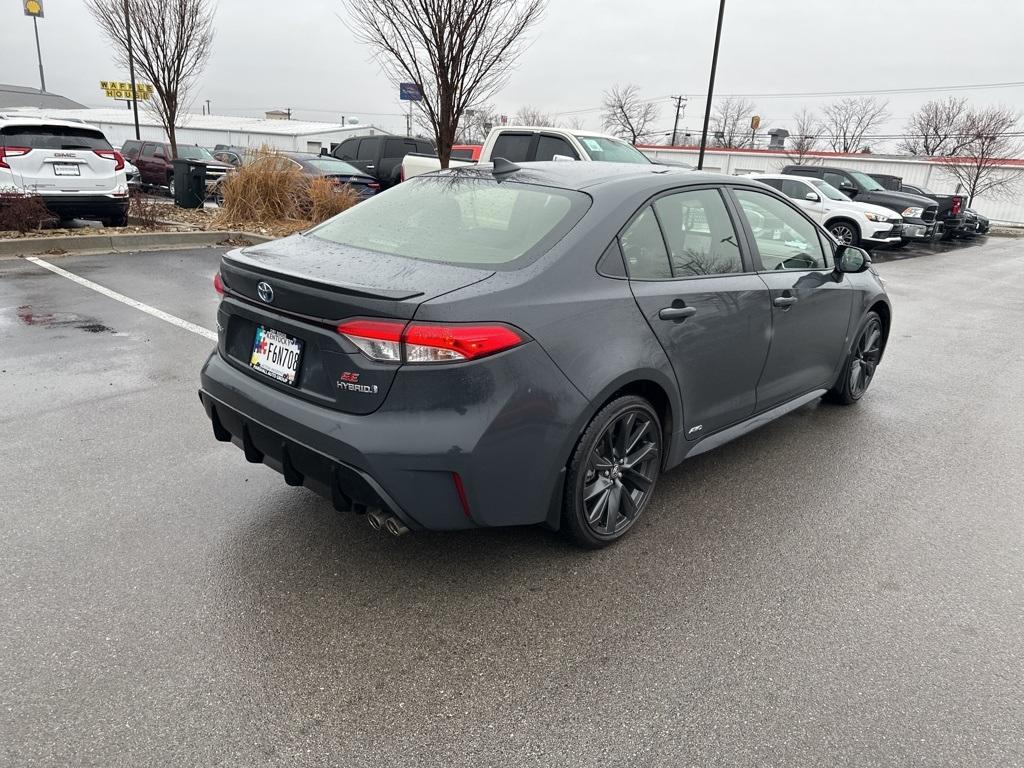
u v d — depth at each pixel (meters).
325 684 2.36
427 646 2.57
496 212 3.14
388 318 2.45
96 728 2.14
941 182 34.75
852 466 4.27
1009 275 14.05
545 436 2.71
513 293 2.63
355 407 2.55
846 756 2.16
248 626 2.62
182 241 10.34
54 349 5.55
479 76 10.25
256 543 3.15
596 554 3.20
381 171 17.23
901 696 2.41
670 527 3.47
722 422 3.75
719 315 3.43
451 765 2.08
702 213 3.53
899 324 8.57
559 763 2.10
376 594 2.84
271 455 2.88
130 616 2.64
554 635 2.65
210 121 52.53
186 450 3.99
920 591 3.02
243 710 2.24
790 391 4.29
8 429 4.14
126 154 22.05
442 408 2.49
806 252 4.30
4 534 3.11
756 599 2.92
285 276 2.66
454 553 3.15
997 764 2.15
